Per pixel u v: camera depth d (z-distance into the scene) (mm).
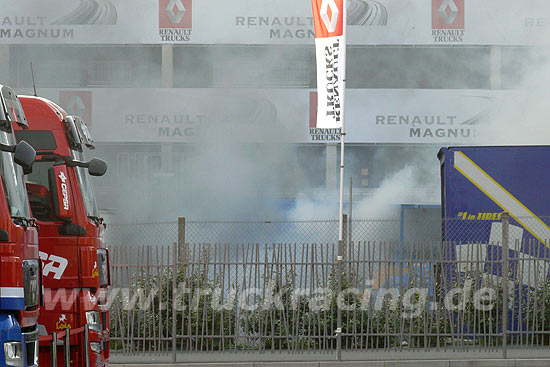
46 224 36688
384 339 52656
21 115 29484
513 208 57312
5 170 26500
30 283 26547
